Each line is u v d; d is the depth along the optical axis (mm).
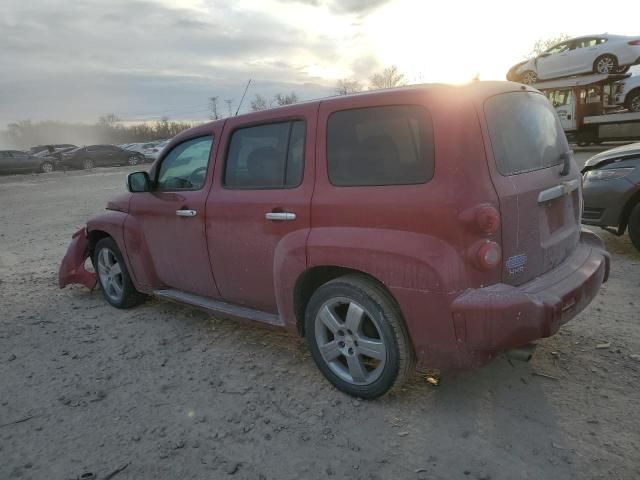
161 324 4766
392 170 2877
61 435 3059
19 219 12711
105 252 5289
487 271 2676
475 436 2799
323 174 3176
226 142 3861
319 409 3160
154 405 3342
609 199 5680
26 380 3797
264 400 3314
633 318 4129
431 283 2668
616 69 15555
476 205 2600
